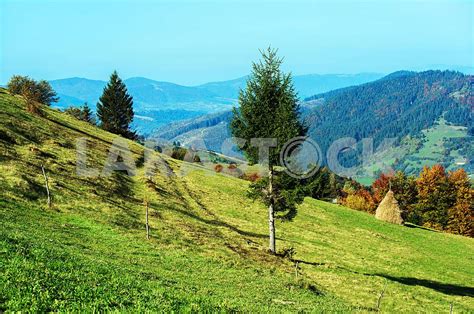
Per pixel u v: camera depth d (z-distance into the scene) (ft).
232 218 193.26
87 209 135.33
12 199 119.75
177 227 147.54
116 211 142.61
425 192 398.21
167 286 75.97
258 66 146.41
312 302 98.78
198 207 193.98
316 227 214.90
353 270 153.07
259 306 77.30
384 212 265.34
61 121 257.55
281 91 146.00
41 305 47.47
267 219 206.80
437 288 151.23
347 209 278.46
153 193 187.93
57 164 170.71
